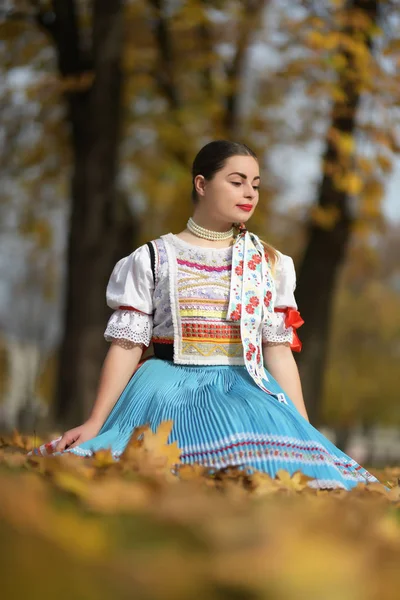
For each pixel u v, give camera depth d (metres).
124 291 4.86
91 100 14.97
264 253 4.97
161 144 17.50
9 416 27.97
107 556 1.70
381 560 1.72
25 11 15.00
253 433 4.21
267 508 2.38
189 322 4.76
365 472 4.52
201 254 4.89
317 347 15.05
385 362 50.84
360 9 13.48
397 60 13.42
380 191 14.34
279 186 18.69
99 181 15.16
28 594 1.49
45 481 2.86
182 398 4.52
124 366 4.82
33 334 35.06
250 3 16.61
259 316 4.80
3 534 1.67
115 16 14.94
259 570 1.61
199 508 2.25
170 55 17.09
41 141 18.33
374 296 49.56
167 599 1.51
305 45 13.47
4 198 19.89
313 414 14.98
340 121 13.88
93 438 4.41
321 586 1.57
